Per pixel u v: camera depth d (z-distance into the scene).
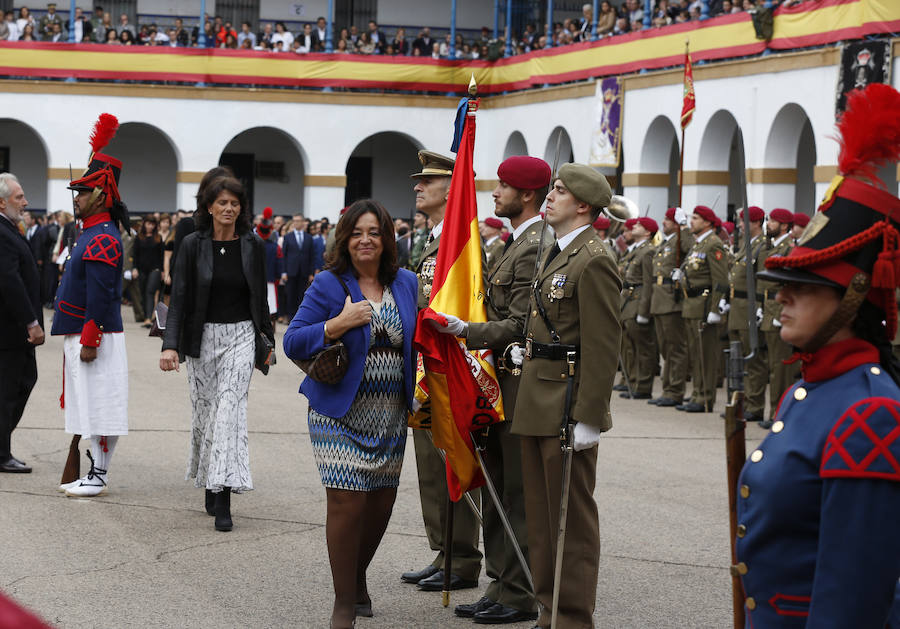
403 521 7.03
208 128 28.14
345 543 4.84
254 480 8.10
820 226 2.51
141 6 32.91
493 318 5.33
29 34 28.38
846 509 2.29
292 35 31.86
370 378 4.90
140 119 27.83
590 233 4.78
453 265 5.23
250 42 29.72
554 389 4.73
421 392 5.28
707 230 12.47
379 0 33.81
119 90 27.72
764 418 11.84
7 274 7.70
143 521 6.82
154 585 5.60
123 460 8.62
